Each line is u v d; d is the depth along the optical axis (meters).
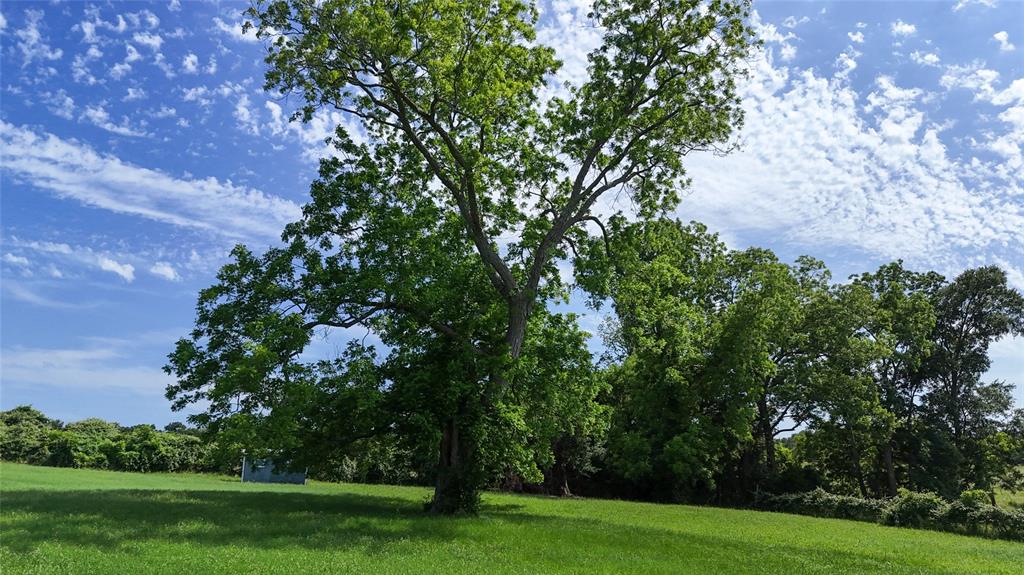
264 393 17.94
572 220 23.98
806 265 48.31
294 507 20.31
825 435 47.81
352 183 22.69
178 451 49.44
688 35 23.45
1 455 46.12
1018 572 15.87
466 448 21.19
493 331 23.27
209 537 13.21
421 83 21.94
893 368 52.25
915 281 55.12
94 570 9.53
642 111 24.70
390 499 26.47
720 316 45.16
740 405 41.75
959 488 47.88
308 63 20.28
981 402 51.69
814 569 14.05
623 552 14.66
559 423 25.84
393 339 23.02
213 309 20.16
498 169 23.56
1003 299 52.53
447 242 24.02
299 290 20.78
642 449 43.12
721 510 36.34
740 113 24.58
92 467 46.41
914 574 14.30
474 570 11.28
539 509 27.12
